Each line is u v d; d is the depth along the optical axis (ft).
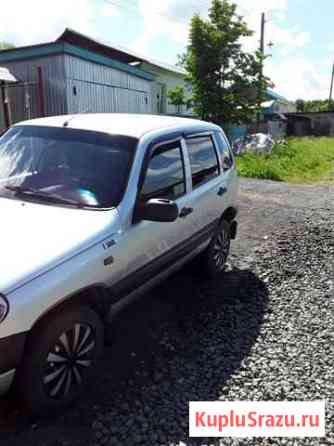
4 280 7.53
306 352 11.64
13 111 46.21
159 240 11.74
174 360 11.01
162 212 10.33
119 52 77.00
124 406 9.14
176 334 12.37
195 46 68.59
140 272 11.06
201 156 14.94
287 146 74.49
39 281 7.89
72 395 9.05
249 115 74.02
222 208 16.31
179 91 73.92
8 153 12.32
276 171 51.11
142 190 11.08
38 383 8.21
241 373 10.53
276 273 17.84
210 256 16.21
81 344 9.16
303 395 9.78
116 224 9.99
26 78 44.98
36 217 9.64
